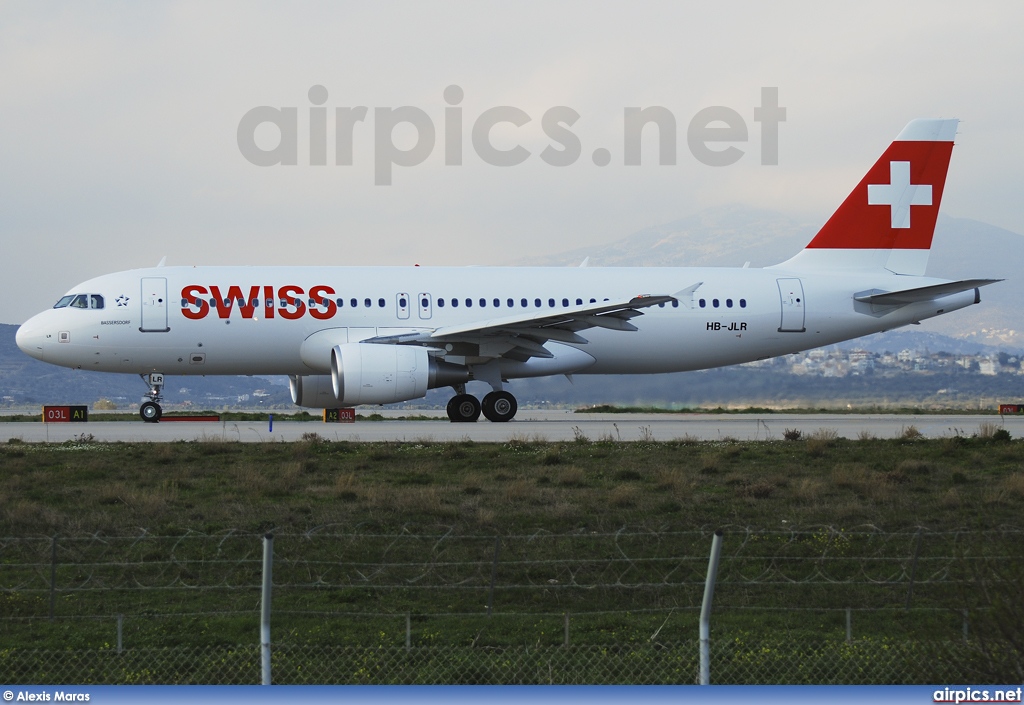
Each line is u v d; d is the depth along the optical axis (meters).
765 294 152.88
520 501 80.38
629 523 73.12
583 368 151.12
